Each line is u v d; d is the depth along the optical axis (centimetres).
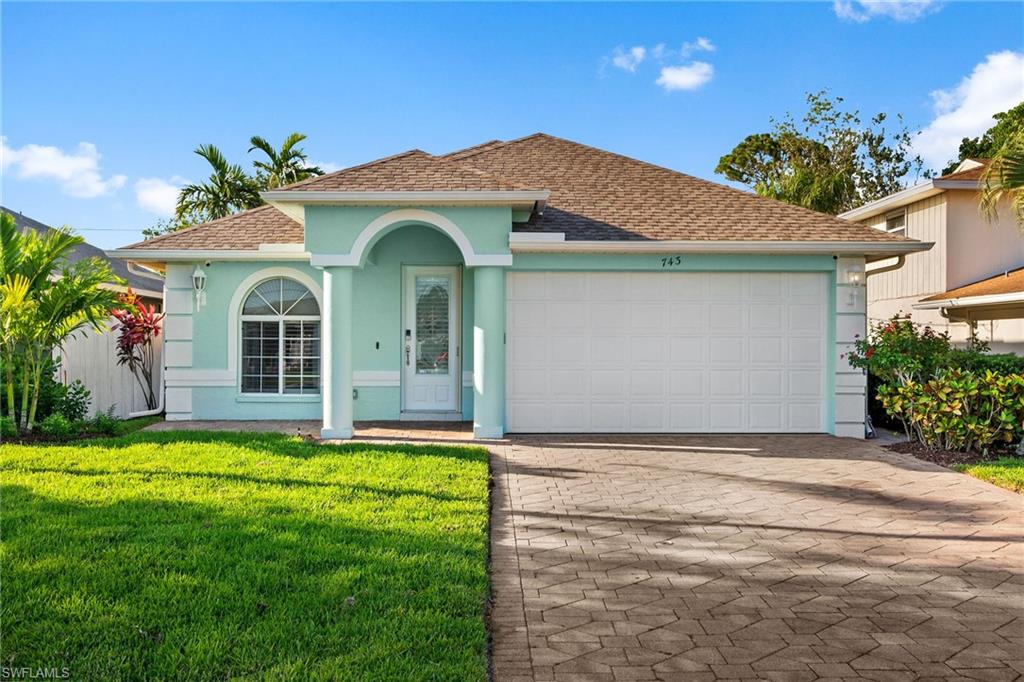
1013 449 1045
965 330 1631
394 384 1331
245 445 991
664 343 1215
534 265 1187
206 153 2555
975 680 386
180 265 1344
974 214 1639
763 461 992
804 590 518
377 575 500
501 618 462
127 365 1488
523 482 852
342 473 822
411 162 1178
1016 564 578
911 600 500
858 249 1176
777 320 1220
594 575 544
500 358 1149
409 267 1348
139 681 356
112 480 765
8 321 1031
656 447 1090
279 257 1316
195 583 477
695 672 392
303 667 371
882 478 890
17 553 524
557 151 1506
